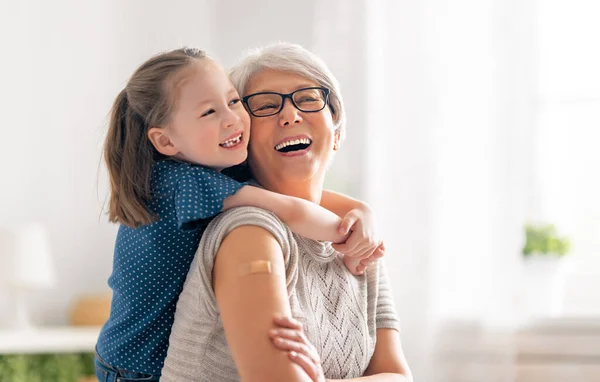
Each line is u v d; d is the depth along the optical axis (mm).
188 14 4090
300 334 1025
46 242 3523
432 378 3602
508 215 3611
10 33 3771
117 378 1298
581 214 3801
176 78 1194
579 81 3811
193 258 1200
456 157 3691
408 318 3662
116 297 1297
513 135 3650
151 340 1265
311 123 1301
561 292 3652
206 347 1132
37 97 3816
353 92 3861
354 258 1331
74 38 3916
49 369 3355
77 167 3885
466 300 3619
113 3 4004
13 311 3477
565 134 3828
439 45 3762
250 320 1016
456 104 3715
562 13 3828
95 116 3945
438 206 3688
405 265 3691
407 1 3824
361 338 1271
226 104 1213
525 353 3553
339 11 3930
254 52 1355
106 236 3934
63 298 3801
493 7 3713
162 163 1214
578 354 3514
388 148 3785
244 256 1059
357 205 1420
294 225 1190
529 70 3684
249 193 1167
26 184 3758
